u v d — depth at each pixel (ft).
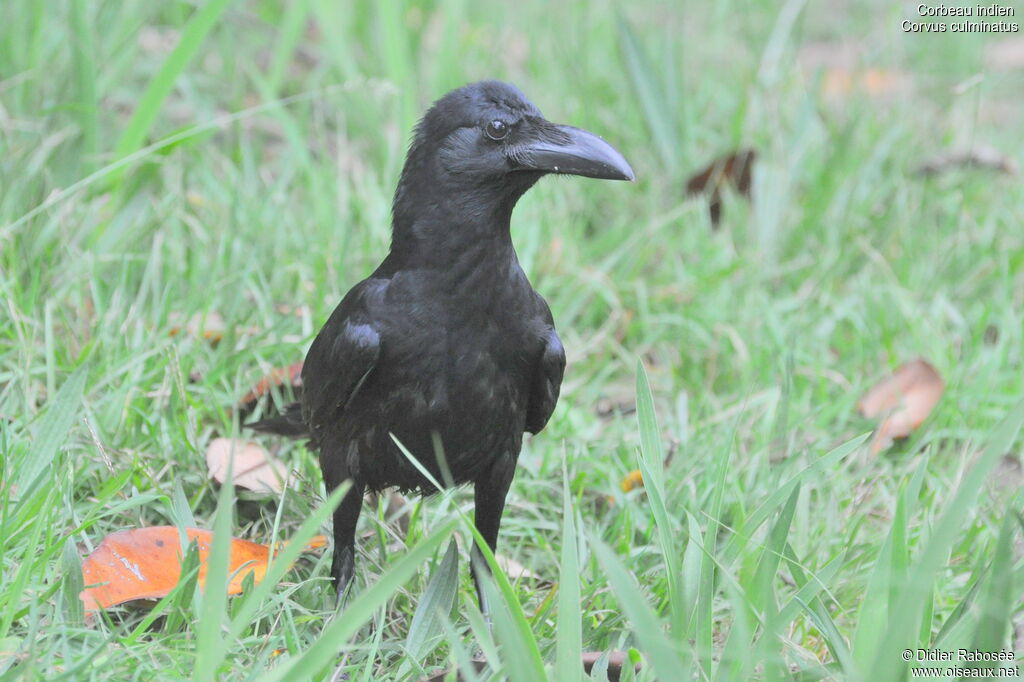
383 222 36.73
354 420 23.85
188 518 23.53
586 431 31.40
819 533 26.68
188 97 42.68
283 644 21.70
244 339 31.60
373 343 22.95
